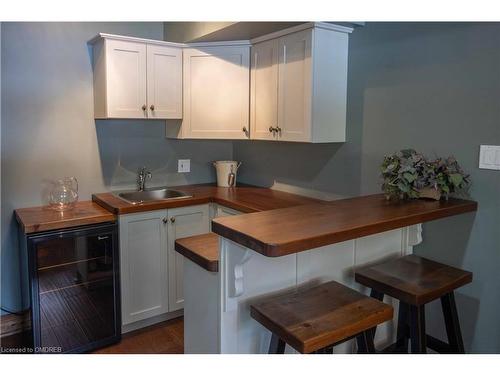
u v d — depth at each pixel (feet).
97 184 10.38
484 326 6.69
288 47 8.65
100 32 10.04
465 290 6.90
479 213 6.60
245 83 9.98
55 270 8.02
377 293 6.39
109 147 10.46
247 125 10.09
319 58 8.11
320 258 6.25
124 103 9.47
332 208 5.99
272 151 11.07
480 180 6.55
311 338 4.39
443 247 7.14
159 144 11.32
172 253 9.65
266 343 5.88
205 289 5.80
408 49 7.40
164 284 9.61
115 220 8.64
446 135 6.94
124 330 9.32
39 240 7.74
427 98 7.18
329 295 5.42
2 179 9.05
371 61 8.06
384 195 7.26
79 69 9.80
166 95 10.07
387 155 7.88
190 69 10.21
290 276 5.95
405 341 6.64
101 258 8.55
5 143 9.02
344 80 8.55
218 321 5.48
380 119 7.98
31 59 9.17
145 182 11.16
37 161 9.45
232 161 12.08
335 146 9.04
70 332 8.30
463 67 6.64
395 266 6.42
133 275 9.12
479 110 6.48
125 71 9.41
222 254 5.21
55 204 9.21
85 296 8.42
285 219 5.21
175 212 9.60
